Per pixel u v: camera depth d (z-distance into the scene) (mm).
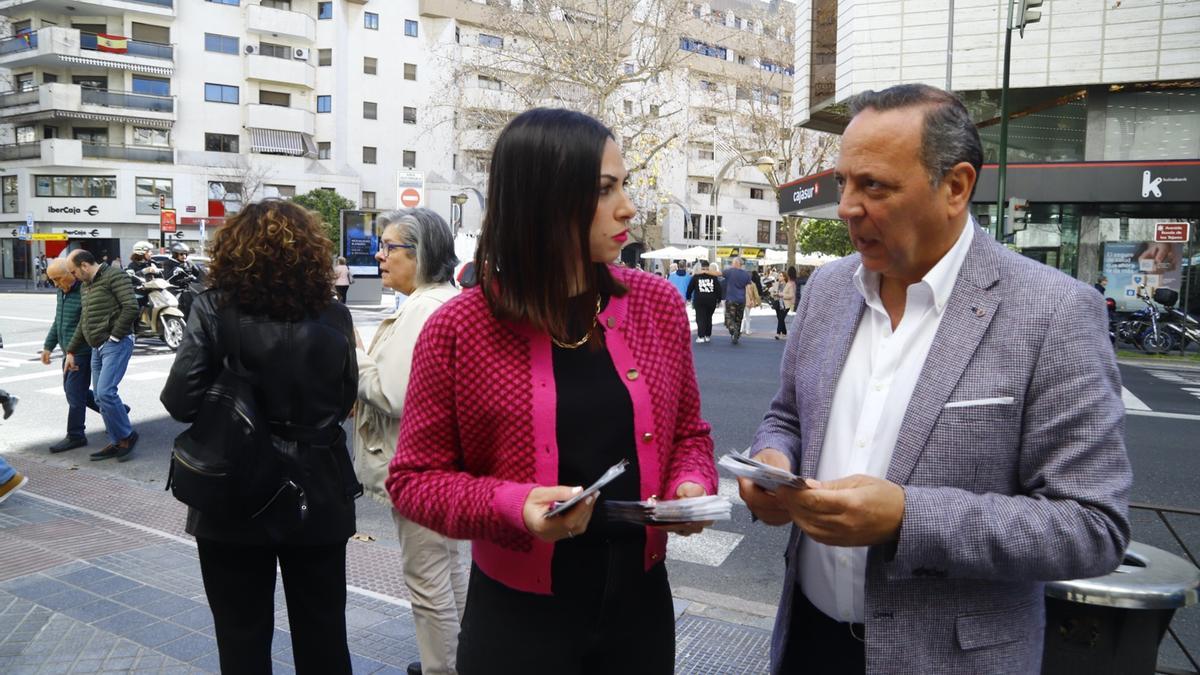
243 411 2299
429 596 2842
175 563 4227
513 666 1528
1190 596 1834
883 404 1486
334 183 43750
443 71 45844
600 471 1498
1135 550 2078
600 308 1579
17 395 9555
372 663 3225
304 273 2441
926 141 1341
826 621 1666
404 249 2980
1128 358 15070
